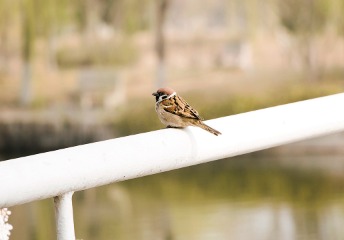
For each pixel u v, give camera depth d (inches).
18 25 1280.8
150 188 806.5
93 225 621.0
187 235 574.6
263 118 98.8
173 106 159.0
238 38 1379.2
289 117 100.5
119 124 1187.9
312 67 1277.1
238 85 1272.1
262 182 812.6
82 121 1191.6
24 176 75.3
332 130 105.4
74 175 79.4
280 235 560.1
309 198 709.3
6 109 1234.0
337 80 1261.1
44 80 1309.1
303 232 568.1
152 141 88.2
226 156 97.4
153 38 1385.3
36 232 601.0
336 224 586.9
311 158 952.3
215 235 568.7
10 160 76.5
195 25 1465.3
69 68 1331.2
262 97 1221.1
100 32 1333.7
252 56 1343.5
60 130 1179.3
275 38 1326.3
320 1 1243.8
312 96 1222.9
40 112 1219.2
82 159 80.2
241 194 749.3
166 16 1306.6
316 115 102.7
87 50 1334.9
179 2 1486.2
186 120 157.9
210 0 1494.8
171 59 1401.3
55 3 1206.3
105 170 82.4
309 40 1272.1
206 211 665.6
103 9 1299.2
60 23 1221.7
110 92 1264.8
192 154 91.8
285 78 1280.8
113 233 589.3
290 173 860.6
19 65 1336.1
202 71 1352.1
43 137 1171.9
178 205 703.1
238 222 614.9
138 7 1302.9
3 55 1331.2
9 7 1211.9
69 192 80.5
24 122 1177.4
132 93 1278.3
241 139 96.6
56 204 80.6
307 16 1266.0
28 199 76.6
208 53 1402.6
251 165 924.0
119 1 1296.8
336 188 753.6
